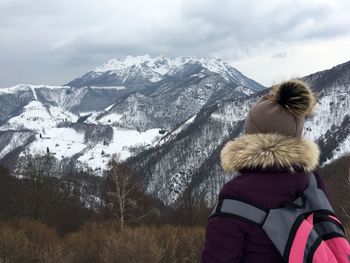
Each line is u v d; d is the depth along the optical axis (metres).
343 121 137.00
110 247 10.20
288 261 1.83
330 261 1.84
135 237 10.42
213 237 1.93
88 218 32.59
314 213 2.01
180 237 11.91
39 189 32.09
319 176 2.23
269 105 2.12
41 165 33.38
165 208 38.44
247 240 1.91
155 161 131.88
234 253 1.90
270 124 2.10
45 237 14.05
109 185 30.33
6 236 11.09
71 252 11.27
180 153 135.50
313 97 2.11
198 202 34.72
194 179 107.38
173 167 127.62
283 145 2.00
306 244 1.84
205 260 1.94
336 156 107.88
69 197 34.97
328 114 143.88
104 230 15.59
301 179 2.04
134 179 31.45
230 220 1.92
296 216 1.91
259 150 2.00
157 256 9.95
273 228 1.87
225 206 1.96
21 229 13.05
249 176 2.02
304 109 2.08
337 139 118.62
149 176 124.12
